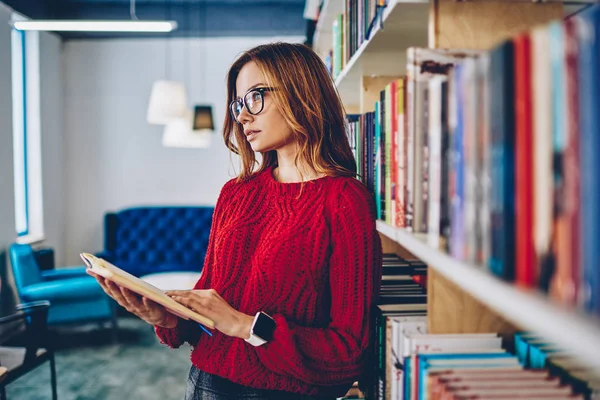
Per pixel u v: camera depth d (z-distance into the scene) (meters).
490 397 0.65
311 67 1.13
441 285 0.87
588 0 0.86
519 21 0.88
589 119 0.35
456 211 0.58
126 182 5.99
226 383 1.07
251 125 1.13
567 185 0.38
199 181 6.05
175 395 3.19
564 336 0.34
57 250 5.65
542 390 0.66
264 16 5.78
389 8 0.99
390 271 1.48
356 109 2.33
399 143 0.90
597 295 0.35
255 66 1.12
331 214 1.03
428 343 0.85
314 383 0.96
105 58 5.92
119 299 0.98
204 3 5.77
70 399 3.11
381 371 1.10
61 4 5.64
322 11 2.30
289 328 0.97
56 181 5.62
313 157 1.10
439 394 0.69
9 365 2.52
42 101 5.26
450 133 0.61
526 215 0.43
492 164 0.49
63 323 4.03
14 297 4.45
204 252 5.72
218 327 0.97
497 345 0.85
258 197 1.15
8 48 4.41
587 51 0.35
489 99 0.49
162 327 1.11
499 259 0.47
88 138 5.94
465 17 0.87
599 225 0.34
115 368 3.63
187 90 5.98
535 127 0.42
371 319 1.01
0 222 4.26
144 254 5.67
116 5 5.71
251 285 1.05
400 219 0.90
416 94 0.80
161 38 5.89
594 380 0.68
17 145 5.07
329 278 1.05
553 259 0.40
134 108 5.96
